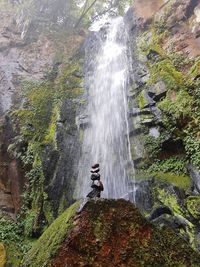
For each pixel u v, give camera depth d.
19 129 11.77
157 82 11.17
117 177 10.48
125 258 3.30
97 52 15.89
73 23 19.56
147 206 8.77
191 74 10.68
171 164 9.56
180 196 8.31
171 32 13.18
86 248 3.30
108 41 16.08
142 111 11.06
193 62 11.36
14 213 10.26
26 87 13.98
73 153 11.30
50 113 12.73
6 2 19.50
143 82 11.97
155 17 14.52
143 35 14.29
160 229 3.53
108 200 3.51
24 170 10.88
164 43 13.02
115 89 13.02
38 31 17.62
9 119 12.21
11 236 9.16
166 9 14.11
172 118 9.91
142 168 10.09
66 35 18.39
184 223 7.56
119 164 10.73
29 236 9.32
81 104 13.12
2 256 8.06
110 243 3.34
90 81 14.41
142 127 10.79
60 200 10.09
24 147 11.30
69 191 10.38
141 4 15.96
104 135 11.80
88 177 10.98
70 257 3.28
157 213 8.15
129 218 3.48
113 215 3.47
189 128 9.49
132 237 3.41
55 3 19.30
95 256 3.28
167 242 3.46
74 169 10.94
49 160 10.78
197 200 7.92
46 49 16.69
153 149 10.12
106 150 11.36
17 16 18.17
